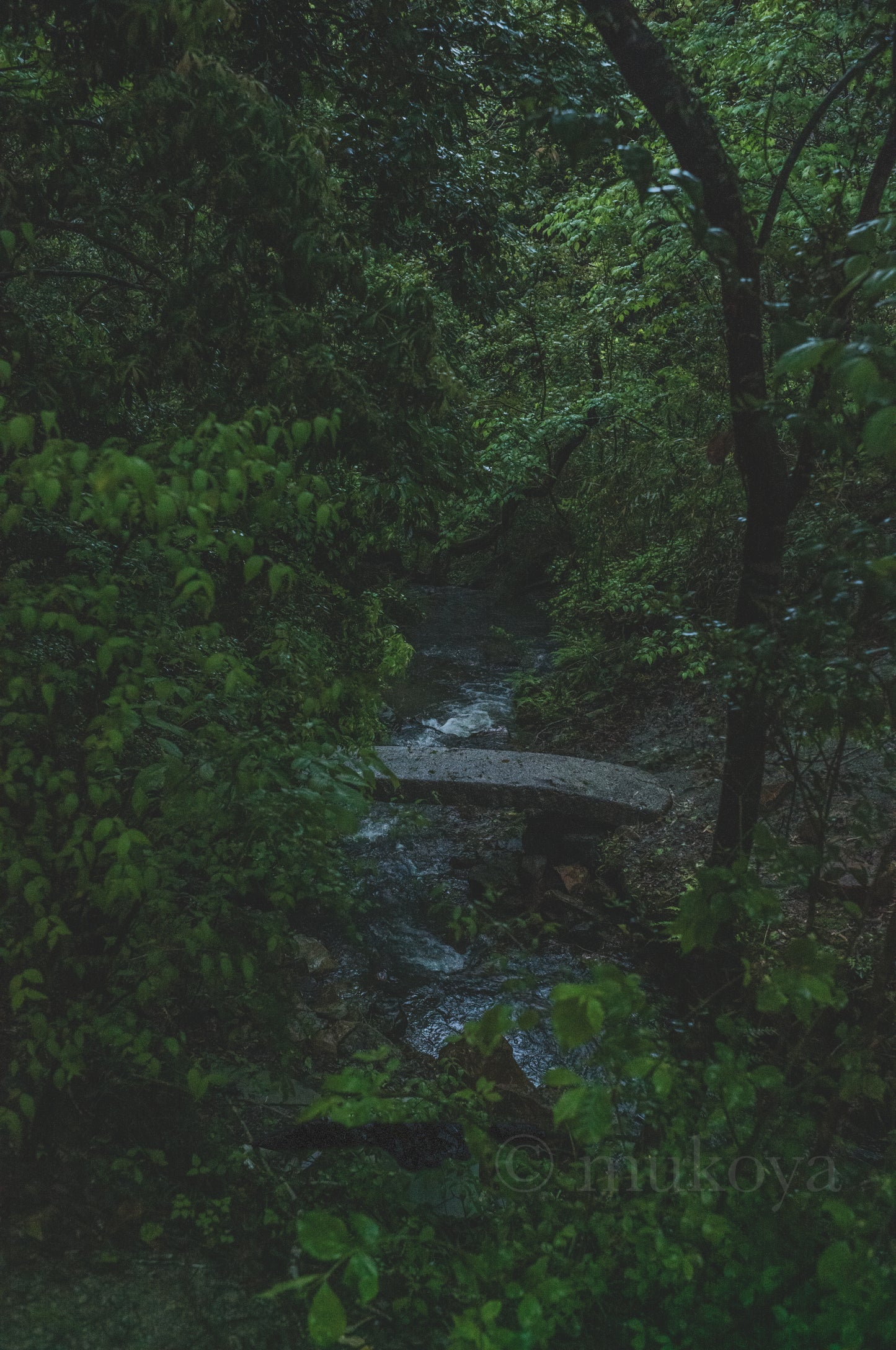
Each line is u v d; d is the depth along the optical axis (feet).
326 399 12.87
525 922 11.06
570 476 41.57
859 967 12.96
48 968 8.93
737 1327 6.76
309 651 10.60
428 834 21.48
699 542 28.91
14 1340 7.28
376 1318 8.02
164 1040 8.85
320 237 12.87
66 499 13.82
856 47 18.78
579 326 35.12
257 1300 8.09
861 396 5.27
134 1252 8.46
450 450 15.23
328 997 14.69
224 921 9.77
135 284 14.99
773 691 8.45
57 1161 9.23
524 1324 5.45
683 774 23.15
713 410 29.84
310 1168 9.98
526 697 32.19
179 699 10.99
